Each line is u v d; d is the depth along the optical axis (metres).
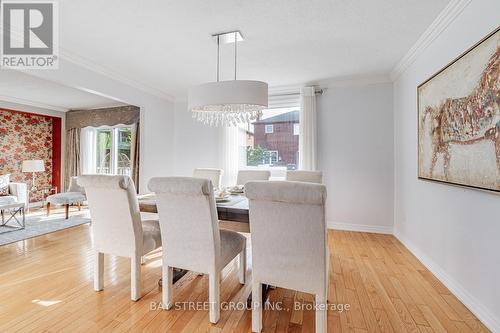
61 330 1.63
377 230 3.81
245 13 2.16
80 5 2.04
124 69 3.47
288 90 4.20
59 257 2.81
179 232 1.79
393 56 3.01
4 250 3.02
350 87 3.90
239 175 3.50
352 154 3.90
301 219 1.45
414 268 2.58
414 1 1.99
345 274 2.45
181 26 2.37
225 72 3.57
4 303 1.93
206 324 1.71
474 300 1.84
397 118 3.57
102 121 5.81
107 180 1.88
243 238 2.20
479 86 1.73
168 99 4.79
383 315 1.81
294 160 4.27
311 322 1.76
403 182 3.33
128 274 2.43
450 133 2.09
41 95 4.89
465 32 1.93
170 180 1.69
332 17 2.21
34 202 5.72
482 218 1.76
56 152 6.24
